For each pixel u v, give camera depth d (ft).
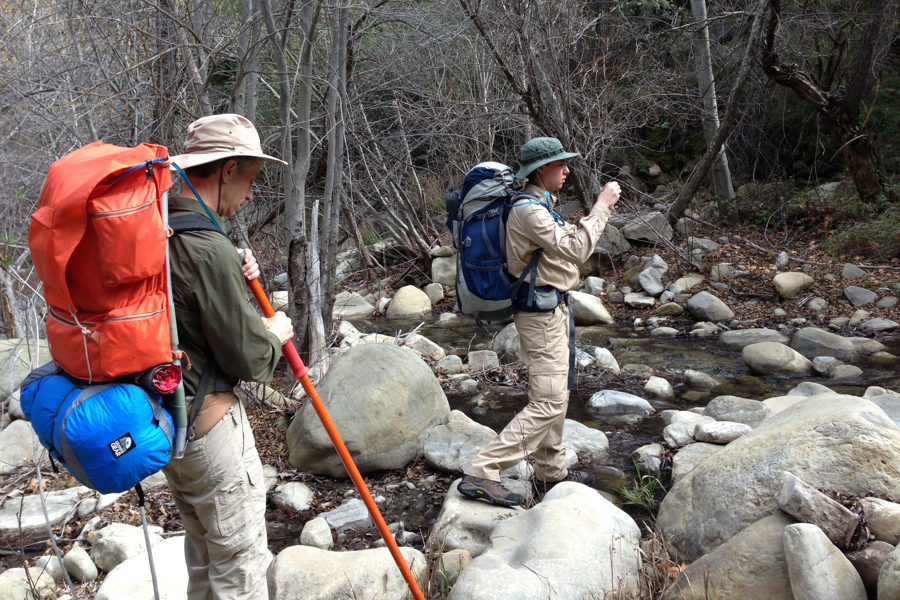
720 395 17.60
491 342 23.12
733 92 29.53
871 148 30.96
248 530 7.02
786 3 33.32
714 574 8.02
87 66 17.17
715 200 34.76
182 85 16.96
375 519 7.75
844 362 19.34
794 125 39.83
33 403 5.94
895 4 28.50
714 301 24.80
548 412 10.96
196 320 6.36
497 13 25.14
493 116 29.94
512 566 8.75
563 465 12.08
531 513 9.92
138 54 16.01
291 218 18.19
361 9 19.58
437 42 25.04
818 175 39.73
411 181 35.53
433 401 14.61
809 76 30.68
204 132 6.78
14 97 16.93
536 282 10.59
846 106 30.27
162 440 5.86
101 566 10.83
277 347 6.74
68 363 5.84
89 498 12.74
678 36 37.58
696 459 12.76
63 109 17.08
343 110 20.24
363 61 26.43
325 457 13.38
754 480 9.07
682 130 42.55
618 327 24.99
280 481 13.51
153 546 10.53
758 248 29.94
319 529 11.27
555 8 26.55
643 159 43.80
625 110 33.76
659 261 29.45
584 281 29.81
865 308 23.70
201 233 6.29
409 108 29.27
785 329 22.74
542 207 10.33
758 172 41.09
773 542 7.89
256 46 17.15
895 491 8.34
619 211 35.53
